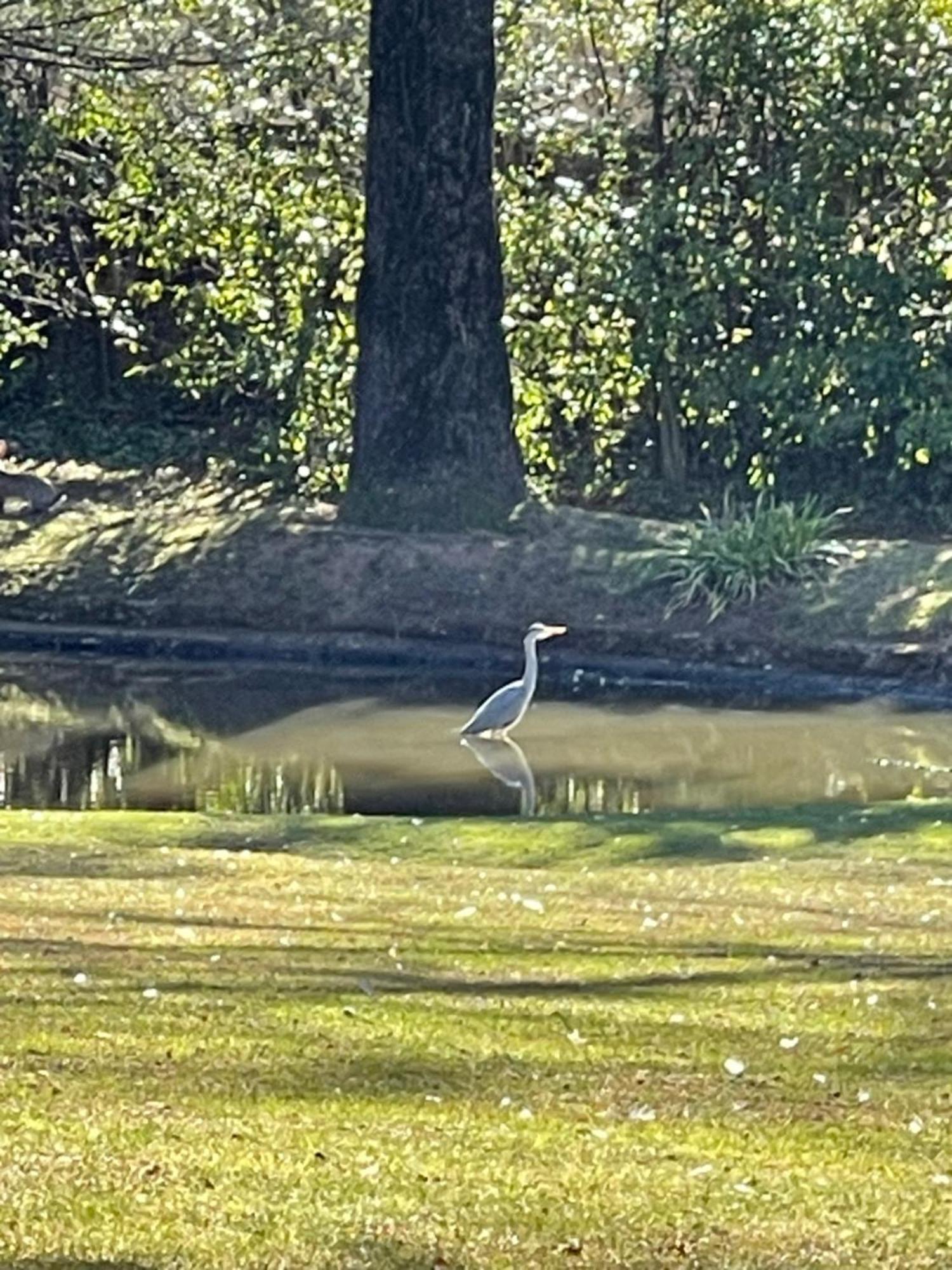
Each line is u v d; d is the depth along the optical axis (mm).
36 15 32344
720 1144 8500
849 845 17391
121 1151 8062
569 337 31594
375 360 30422
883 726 24438
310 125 32500
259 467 32531
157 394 35281
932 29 30844
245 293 32281
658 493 31938
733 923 13727
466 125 30234
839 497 31312
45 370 36062
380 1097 9031
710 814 18688
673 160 31781
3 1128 8297
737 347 31438
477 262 30344
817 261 30906
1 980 10969
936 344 30594
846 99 30922
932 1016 10672
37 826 17844
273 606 28688
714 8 31297
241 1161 7988
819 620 26891
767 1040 10180
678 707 25484
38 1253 7051
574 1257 7176
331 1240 7250
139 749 23094
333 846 17594
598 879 15945
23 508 31516
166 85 32438
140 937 12570
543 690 26609
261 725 24297
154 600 29094
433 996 10977
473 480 30016
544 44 32531
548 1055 9789
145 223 33812
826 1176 8102
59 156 33625
